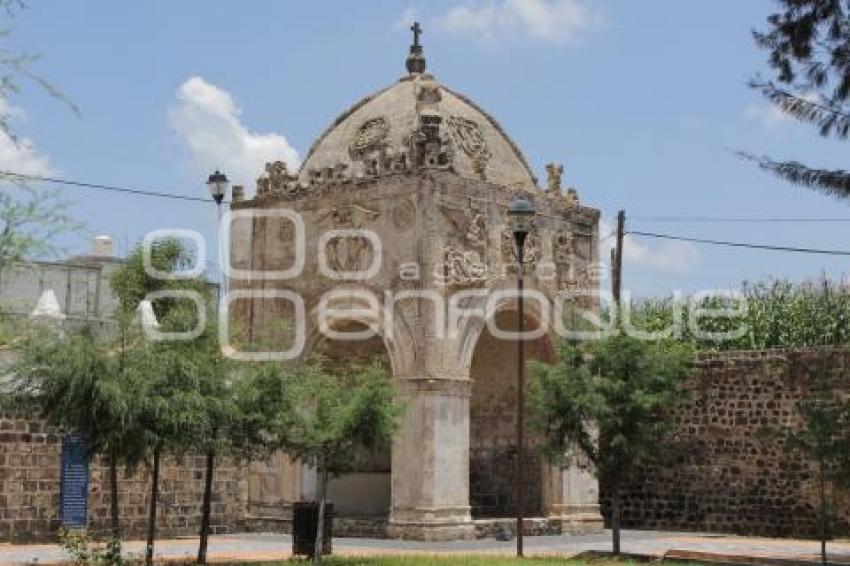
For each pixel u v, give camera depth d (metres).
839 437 21.56
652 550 24.36
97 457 23.94
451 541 25.80
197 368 18.58
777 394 29.12
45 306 25.20
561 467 23.34
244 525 29.00
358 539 26.47
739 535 29.17
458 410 26.53
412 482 26.00
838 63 21.38
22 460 23.77
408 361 26.39
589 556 22.38
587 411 22.56
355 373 26.25
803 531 28.20
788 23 21.50
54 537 24.05
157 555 21.91
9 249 10.93
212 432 19.30
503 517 29.97
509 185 28.69
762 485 29.16
